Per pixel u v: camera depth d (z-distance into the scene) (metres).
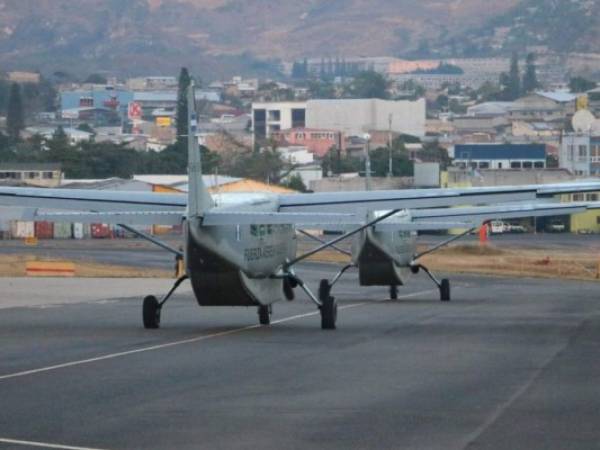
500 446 51.78
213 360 77.94
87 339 90.88
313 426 55.72
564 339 94.06
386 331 100.12
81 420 56.62
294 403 61.53
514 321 112.38
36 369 73.06
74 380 68.69
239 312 118.00
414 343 89.69
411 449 51.25
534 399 63.06
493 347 87.44
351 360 78.56
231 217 92.44
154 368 73.88
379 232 139.75
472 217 145.00
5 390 65.00
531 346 88.31
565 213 140.50
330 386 67.19
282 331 98.56
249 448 51.31
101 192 98.19
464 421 57.00
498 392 65.31
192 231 92.50
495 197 95.00
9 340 90.12
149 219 93.62
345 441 52.66
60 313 118.94
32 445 51.31
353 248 141.50
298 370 73.50
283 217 92.31
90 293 155.12
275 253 102.00
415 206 96.69
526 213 140.12
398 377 70.75
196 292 97.88
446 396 63.91
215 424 56.03
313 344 88.19
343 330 100.69
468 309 130.25
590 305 139.00
